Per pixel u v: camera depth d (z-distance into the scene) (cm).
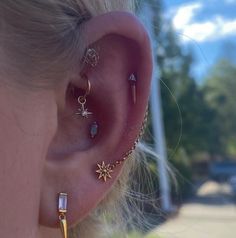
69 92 11
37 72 10
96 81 11
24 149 10
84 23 11
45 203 11
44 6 10
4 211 10
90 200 11
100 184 11
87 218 14
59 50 11
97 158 11
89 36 11
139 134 12
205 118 327
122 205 16
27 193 10
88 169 11
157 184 19
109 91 12
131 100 12
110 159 11
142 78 12
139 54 12
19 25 10
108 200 14
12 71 10
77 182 11
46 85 11
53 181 11
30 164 10
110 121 12
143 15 15
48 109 11
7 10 10
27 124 10
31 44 10
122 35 11
